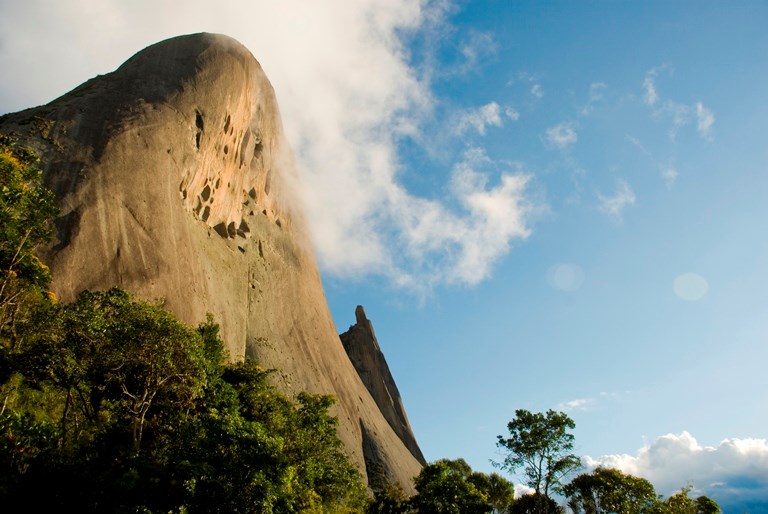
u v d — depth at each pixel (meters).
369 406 76.44
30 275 23.31
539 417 30.31
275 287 66.88
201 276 48.38
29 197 22.53
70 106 46.72
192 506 15.40
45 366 19.94
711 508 39.41
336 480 27.81
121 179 42.59
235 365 32.06
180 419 20.81
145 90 53.06
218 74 60.06
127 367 21.08
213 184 58.16
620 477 34.75
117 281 36.91
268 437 18.00
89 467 16.27
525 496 35.38
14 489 15.00
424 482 28.30
